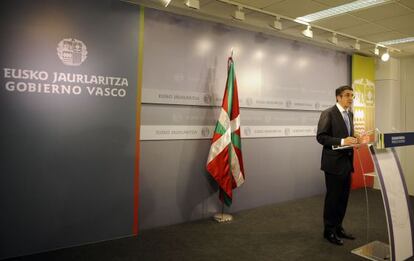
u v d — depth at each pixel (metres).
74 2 3.08
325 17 4.28
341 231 3.42
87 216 3.20
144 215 3.64
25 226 2.91
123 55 3.37
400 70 6.30
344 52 5.92
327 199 3.25
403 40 5.39
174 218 3.85
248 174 4.54
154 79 3.67
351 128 3.22
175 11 3.81
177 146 3.87
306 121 5.27
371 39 5.34
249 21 4.33
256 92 4.58
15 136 2.85
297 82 5.11
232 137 3.98
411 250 2.79
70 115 3.09
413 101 6.15
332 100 5.69
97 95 3.22
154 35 3.65
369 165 6.17
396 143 2.77
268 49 4.73
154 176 3.70
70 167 3.10
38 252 2.97
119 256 2.92
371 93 6.23
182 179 3.91
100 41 3.23
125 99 3.39
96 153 3.23
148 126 3.64
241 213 4.32
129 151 3.43
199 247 3.14
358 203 4.93
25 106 2.88
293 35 4.90
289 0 3.70
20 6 2.83
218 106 4.20
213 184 4.16
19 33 2.83
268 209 4.52
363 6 3.87
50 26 2.97
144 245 3.18
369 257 2.88
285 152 4.99
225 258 2.90
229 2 3.73
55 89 3.00
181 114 3.89
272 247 3.16
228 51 4.29
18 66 2.84
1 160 2.80
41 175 2.97
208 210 4.12
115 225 3.36
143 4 3.61
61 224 3.07
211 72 4.13
